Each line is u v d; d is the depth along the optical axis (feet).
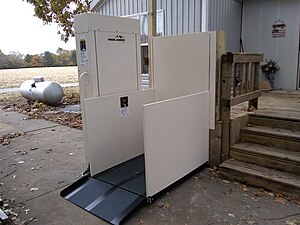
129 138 11.81
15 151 14.51
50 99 28.48
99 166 10.62
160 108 8.85
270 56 22.27
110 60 11.00
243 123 11.91
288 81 21.70
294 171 9.71
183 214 8.16
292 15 20.72
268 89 20.36
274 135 10.88
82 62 10.71
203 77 11.46
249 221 7.71
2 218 7.75
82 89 10.82
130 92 11.74
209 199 8.99
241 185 9.96
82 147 15.05
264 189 9.58
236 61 10.81
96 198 9.11
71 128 19.58
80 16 10.26
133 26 11.79
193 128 10.63
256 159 10.58
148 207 8.60
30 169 11.99
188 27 21.02
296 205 8.50
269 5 21.70
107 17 10.66
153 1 14.29
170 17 22.12
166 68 12.76
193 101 10.42
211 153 11.69
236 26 22.90
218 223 7.66
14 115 25.12
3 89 43.70
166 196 9.27
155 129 8.73
